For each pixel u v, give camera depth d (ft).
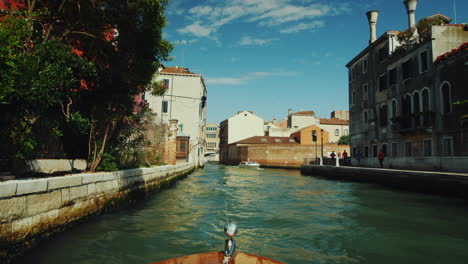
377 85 82.58
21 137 18.20
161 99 113.60
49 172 20.75
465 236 20.22
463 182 37.40
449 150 54.75
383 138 78.74
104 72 25.85
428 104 60.85
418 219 25.58
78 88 24.86
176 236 19.16
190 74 117.19
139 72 28.02
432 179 42.86
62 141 25.84
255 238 19.39
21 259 14.15
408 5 76.13
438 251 17.15
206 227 21.81
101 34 24.71
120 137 34.06
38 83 15.57
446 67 55.67
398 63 72.02
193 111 116.57
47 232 16.78
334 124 185.16
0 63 14.53
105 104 27.78
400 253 16.75
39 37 20.74
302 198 38.17
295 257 15.98
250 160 171.32
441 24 61.87
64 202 18.61
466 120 50.65
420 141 63.46
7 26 17.39
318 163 113.50
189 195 39.11
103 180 24.48
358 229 21.98
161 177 45.88
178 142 98.32
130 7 24.90
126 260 14.64
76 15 23.00
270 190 47.34
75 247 16.08
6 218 13.83
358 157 86.84
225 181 64.34
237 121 211.20
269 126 204.13
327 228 22.22
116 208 27.02
